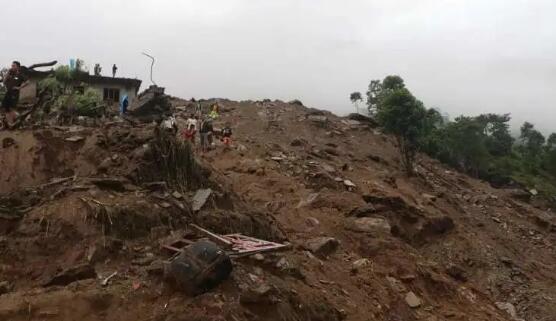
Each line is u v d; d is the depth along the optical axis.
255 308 7.92
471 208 25.20
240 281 8.09
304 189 18.58
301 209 16.72
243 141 23.95
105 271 7.91
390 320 11.94
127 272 7.95
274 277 9.18
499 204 27.00
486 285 17.16
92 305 7.19
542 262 20.72
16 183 9.38
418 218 19.17
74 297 7.19
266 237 11.64
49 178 9.71
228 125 28.42
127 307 7.27
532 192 32.91
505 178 35.47
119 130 10.99
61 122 12.52
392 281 13.76
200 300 7.39
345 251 14.54
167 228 9.18
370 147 30.14
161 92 15.18
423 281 14.75
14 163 9.62
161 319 7.11
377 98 37.72
